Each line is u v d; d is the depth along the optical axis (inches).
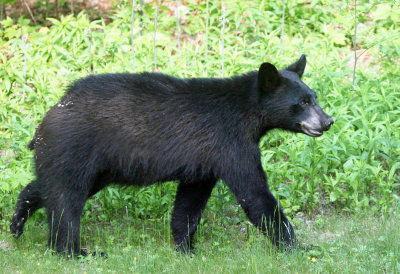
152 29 692.7
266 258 367.9
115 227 442.6
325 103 546.3
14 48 653.3
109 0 818.2
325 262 362.3
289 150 478.6
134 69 588.1
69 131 368.5
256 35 690.8
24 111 553.0
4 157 470.3
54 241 379.2
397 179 500.7
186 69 600.7
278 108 377.1
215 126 376.2
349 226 430.6
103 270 357.1
